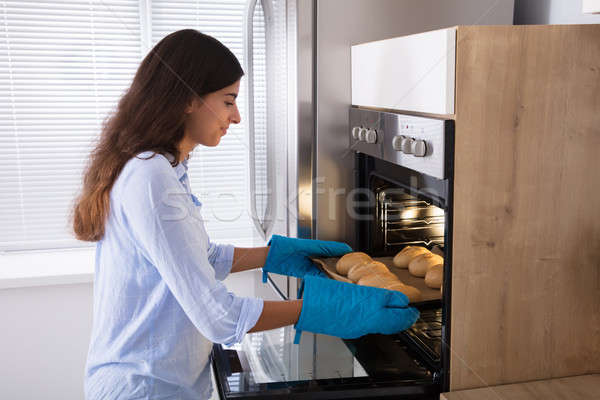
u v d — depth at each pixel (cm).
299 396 96
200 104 90
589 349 108
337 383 98
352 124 137
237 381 99
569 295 105
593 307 106
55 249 200
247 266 126
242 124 174
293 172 144
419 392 102
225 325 86
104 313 92
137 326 90
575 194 101
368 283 110
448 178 96
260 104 147
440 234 133
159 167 84
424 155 101
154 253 83
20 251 197
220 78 89
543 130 98
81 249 202
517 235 101
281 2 138
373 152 125
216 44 90
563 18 135
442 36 94
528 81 96
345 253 132
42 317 186
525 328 105
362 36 141
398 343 113
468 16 146
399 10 142
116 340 92
